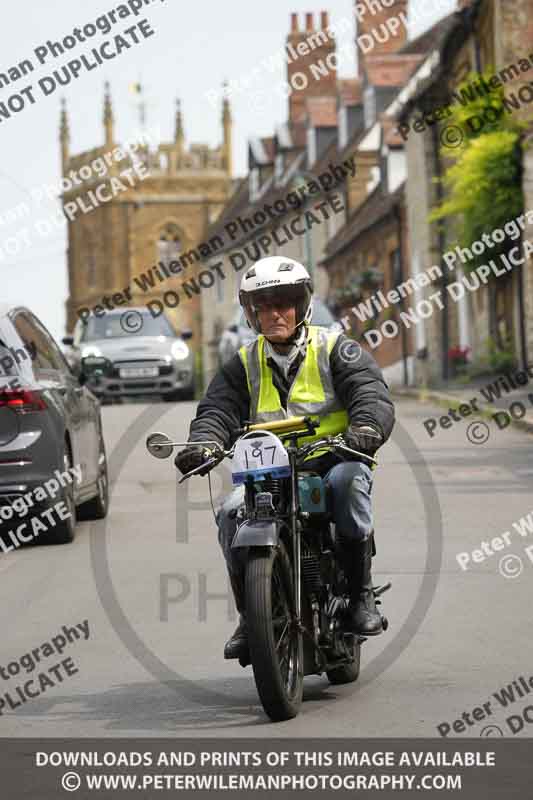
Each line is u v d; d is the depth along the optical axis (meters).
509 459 47.50
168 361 82.06
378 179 156.00
